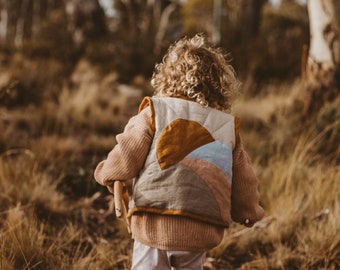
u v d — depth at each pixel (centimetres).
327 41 679
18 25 2883
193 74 239
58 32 1452
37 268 333
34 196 441
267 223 415
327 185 453
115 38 1448
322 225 405
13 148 609
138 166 230
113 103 927
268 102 850
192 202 223
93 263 346
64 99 877
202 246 226
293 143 586
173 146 227
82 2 1480
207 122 234
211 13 2198
